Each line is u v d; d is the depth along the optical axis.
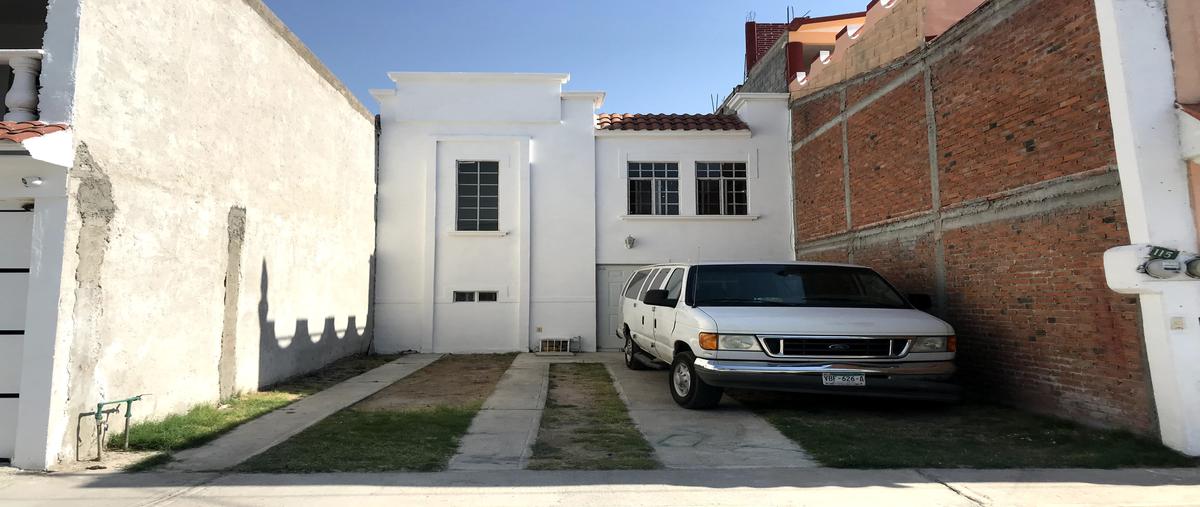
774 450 5.95
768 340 7.02
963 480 5.09
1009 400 7.69
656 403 8.18
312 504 4.45
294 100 10.13
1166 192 5.82
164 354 6.89
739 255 14.41
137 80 6.39
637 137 14.61
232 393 8.32
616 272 14.38
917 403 8.03
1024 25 7.40
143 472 5.20
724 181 14.72
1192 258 5.67
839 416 7.36
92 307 5.79
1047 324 7.12
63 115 5.51
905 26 9.81
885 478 5.13
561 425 6.94
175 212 7.07
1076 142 6.68
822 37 15.16
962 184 8.49
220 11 7.96
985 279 8.07
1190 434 5.59
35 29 8.11
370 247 13.75
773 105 14.73
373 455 5.66
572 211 14.37
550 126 14.50
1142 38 6.02
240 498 4.57
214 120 7.85
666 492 4.76
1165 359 5.74
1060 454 5.78
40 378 5.36
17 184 5.51
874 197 10.73
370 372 11.10
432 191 14.18
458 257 14.16
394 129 14.31
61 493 4.68
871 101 10.84
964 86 8.45
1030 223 7.33
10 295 5.58
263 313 9.18
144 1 6.50
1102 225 6.38
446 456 5.68
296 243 10.23
